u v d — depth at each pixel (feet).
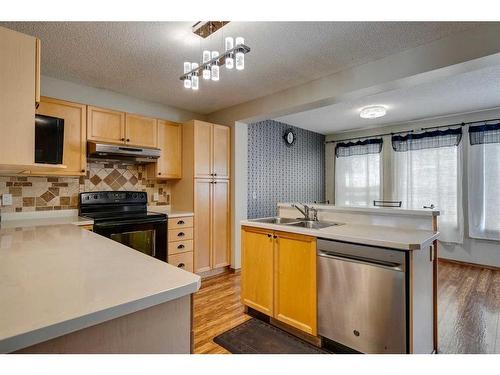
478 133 13.48
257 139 14.89
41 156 7.92
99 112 9.92
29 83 3.90
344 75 8.98
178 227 10.99
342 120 15.93
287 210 9.72
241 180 13.12
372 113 12.92
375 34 6.89
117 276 3.10
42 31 6.72
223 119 13.37
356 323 5.94
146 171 12.17
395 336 5.42
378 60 8.21
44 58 8.13
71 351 2.23
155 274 3.18
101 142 9.81
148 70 9.00
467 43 6.69
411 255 5.28
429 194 14.80
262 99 11.55
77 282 2.90
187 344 2.92
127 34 6.88
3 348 1.85
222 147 12.66
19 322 2.05
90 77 9.55
